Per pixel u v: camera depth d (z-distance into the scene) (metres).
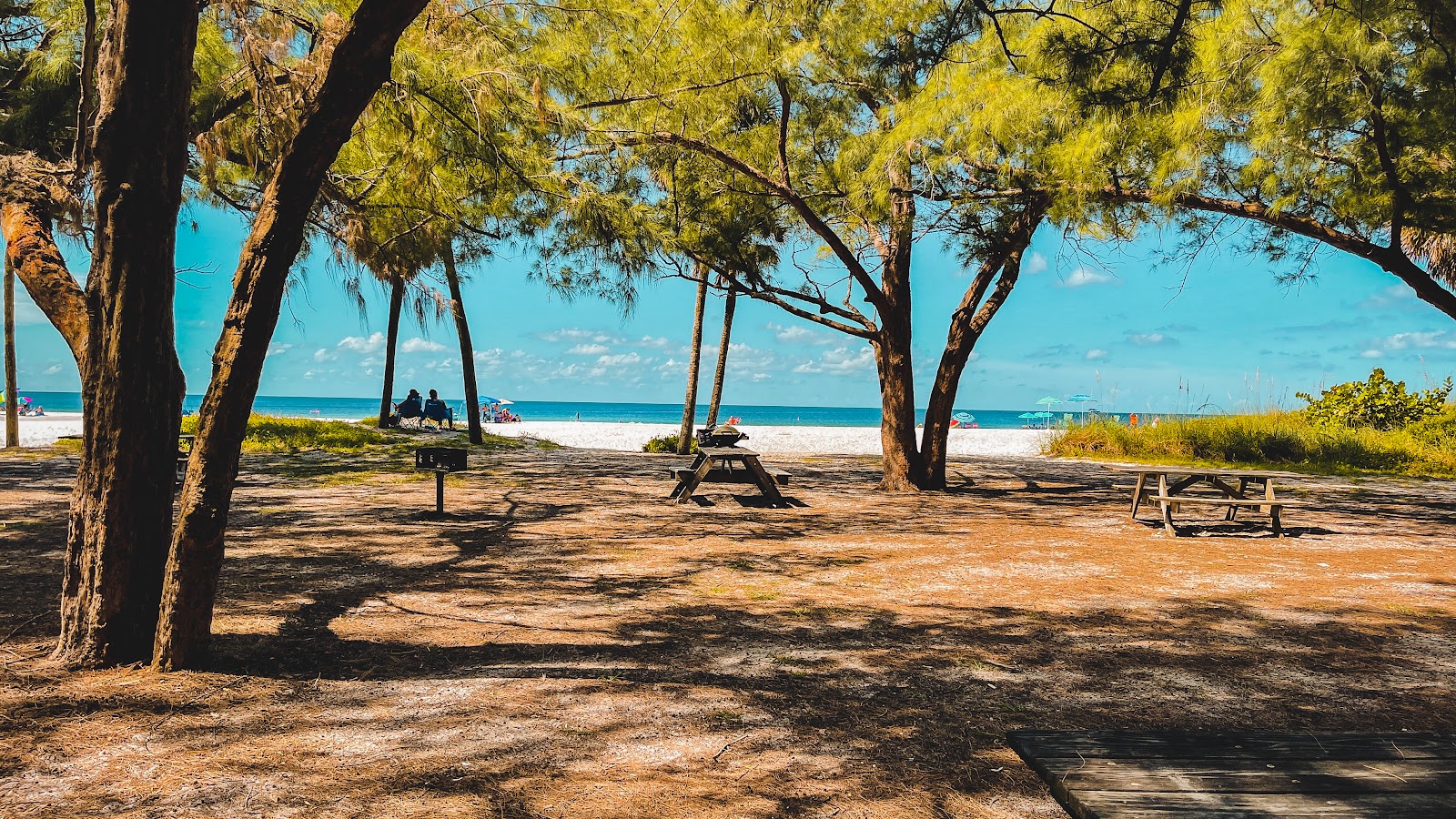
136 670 4.06
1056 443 23.88
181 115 3.95
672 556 7.57
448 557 7.34
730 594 6.13
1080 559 7.73
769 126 11.66
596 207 9.54
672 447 22.80
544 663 4.44
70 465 14.22
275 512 9.77
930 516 10.50
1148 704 3.91
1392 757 2.30
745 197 12.02
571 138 8.62
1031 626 5.34
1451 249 18.17
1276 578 6.96
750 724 3.62
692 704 3.85
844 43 10.23
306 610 5.42
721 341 19.77
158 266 3.95
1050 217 10.76
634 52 9.45
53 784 2.95
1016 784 3.06
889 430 13.29
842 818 2.80
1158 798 2.01
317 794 2.91
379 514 9.77
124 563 4.07
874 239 13.06
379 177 8.12
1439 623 5.50
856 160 10.83
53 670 4.01
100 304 3.92
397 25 3.66
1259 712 3.83
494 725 3.56
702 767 3.18
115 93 3.74
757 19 9.64
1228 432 20.91
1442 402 22.17
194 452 3.98
